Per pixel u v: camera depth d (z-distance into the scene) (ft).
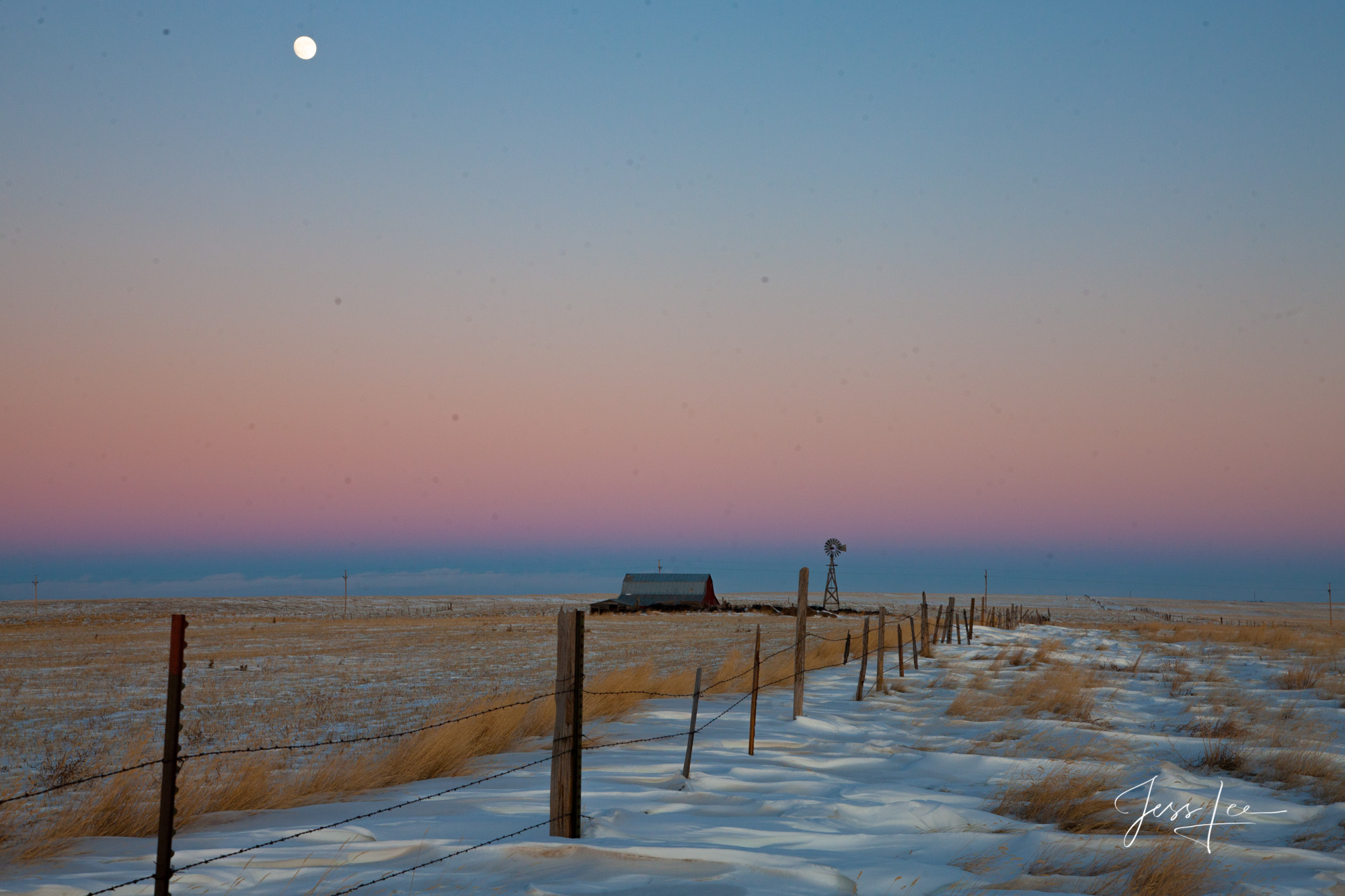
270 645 144.25
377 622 247.29
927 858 21.67
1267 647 96.07
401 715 57.16
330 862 20.38
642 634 175.83
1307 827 25.64
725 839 22.59
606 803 26.20
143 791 28.55
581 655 22.56
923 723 45.27
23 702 70.08
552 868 19.61
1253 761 34.47
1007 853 22.15
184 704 68.44
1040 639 112.06
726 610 310.24
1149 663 75.41
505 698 51.55
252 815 26.40
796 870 19.21
